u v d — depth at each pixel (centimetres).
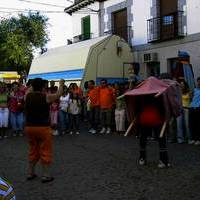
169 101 861
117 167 905
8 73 3206
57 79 2302
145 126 897
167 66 2030
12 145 1289
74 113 1559
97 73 2095
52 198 681
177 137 1270
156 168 881
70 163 968
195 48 1858
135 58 2238
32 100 784
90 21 2669
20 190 738
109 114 1561
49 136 794
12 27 3972
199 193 682
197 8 1839
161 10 2073
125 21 2348
